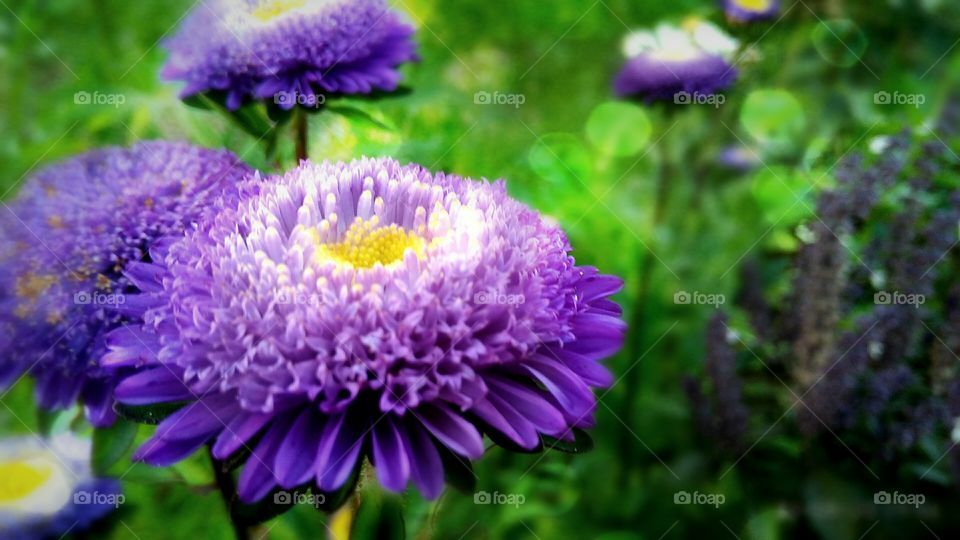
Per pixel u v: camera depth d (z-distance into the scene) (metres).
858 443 0.30
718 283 0.35
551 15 0.43
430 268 0.21
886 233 0.30
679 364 0.34
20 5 0.33
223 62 0.25
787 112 0.37
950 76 0.36
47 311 0.21
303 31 0.25
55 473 0.22
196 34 0.25
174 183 0.22
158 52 0.31
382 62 0.25
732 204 0.37
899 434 0.29
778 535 0.30
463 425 0.20
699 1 0.40
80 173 0.22
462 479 0.20
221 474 0.23
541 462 0.31
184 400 0.20
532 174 0.38
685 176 0.37
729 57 0.37
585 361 0.21
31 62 0.33
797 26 0.39
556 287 0.21
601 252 0.36
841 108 0.37
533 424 0.20
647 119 0.37
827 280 0.30
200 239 0.21
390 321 0.20
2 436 0.23
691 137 0.37
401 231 0.22
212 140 0.26
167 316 0.20
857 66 0.38
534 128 0.41
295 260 0.20
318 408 0.20
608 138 0.38
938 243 0.29
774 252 0.35
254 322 0.20
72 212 0.21
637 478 0.32
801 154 0.37
